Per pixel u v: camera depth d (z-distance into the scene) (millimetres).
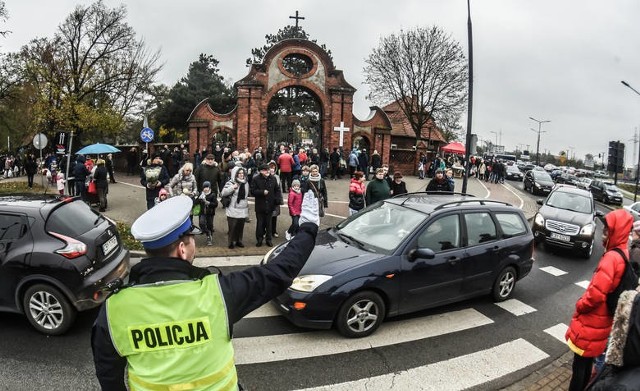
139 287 1742
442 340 5633
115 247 6141
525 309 6895
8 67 25000
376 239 6164
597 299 3576
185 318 1754
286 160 16562
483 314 6586
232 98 42156
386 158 25094
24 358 4742
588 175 59188
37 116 26359
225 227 11016
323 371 4719
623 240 3686
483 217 6809
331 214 13508
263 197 9367
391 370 4816
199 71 45812
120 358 1747
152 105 42375
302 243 2188
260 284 1951
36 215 5336
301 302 5227
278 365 4793
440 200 7035
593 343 3721
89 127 26766
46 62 26984
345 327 5402
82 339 5227
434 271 6008
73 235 5422
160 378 1713
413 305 5910
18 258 5160
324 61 23500
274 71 23109
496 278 6859
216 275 1921
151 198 10836
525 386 4668
